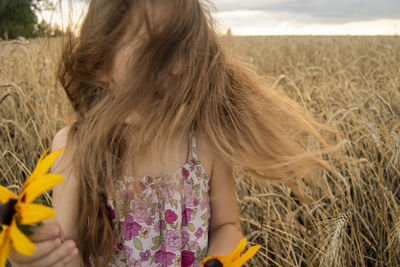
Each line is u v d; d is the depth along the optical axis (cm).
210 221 110
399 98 338
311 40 1252
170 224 97
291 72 666
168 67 90
